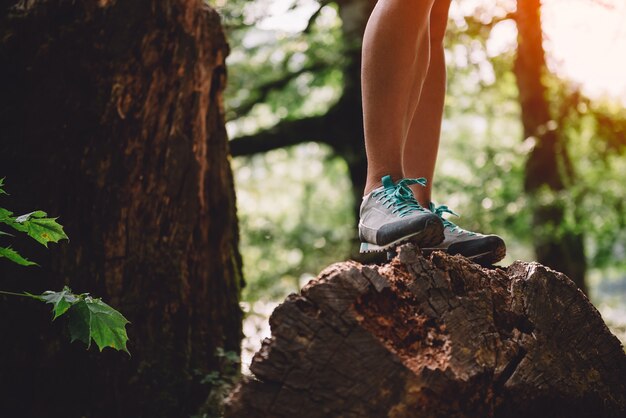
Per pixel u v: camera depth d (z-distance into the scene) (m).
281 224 12.42
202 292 3.68
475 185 8.80
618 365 1.92
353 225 9.44
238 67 10.07
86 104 3.14
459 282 1.84
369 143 2.03
